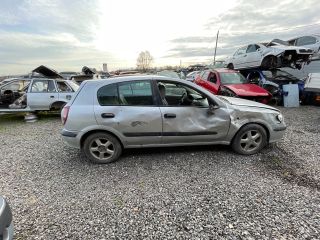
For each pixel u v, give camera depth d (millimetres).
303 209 2605
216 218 2498
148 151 4469
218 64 18375
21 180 3506
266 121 4090
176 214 2588
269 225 2363
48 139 5781
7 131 6957
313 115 7902
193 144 4078
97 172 3688
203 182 3273
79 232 2336
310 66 11000
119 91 3836
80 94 3871
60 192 3119
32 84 8234
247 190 3031
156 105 3857
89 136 3871
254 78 11469
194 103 3977
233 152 4316
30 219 2555
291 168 3646
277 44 10938
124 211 2666
